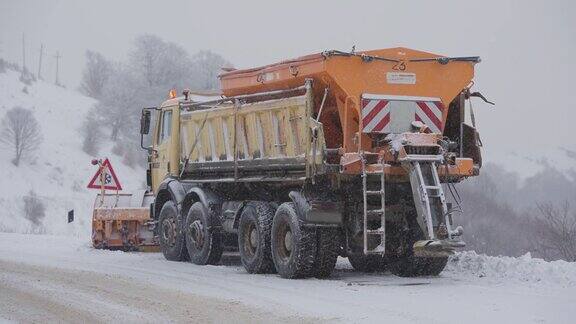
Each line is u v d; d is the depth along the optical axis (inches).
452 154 498.3
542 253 879.1
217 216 617.3
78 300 406.6
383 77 508.7
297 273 501.7
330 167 489.1
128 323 339.9
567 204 941.8
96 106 2913.4
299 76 522.3
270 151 550.0
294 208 508.4
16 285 465.7
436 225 465.4
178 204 655.8
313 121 496.7
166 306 383.6
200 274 535.2
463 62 524.7
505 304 377.1
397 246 530.6
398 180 504.1
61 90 3609.7
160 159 708.0
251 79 576.4
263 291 437.4
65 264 593.0
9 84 3417.8
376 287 454.9
